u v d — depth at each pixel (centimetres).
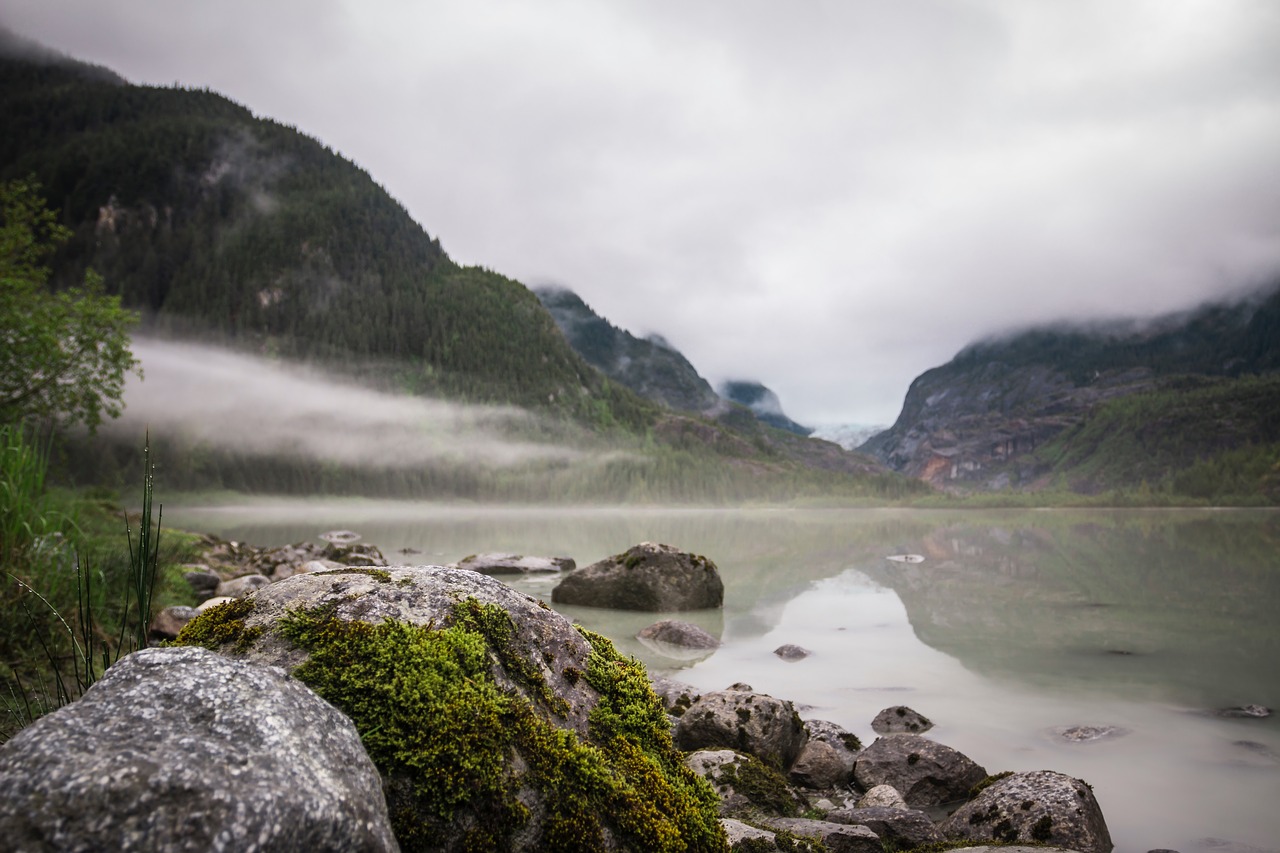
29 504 724
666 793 293
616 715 314
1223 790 550
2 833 138
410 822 226
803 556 2542
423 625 284
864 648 1038
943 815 537
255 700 187
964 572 1972
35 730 161
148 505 344
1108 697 795
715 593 1410
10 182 1590
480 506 15362
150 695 178
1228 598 1459
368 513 10188
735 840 389
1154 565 2136
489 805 241
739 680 876
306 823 162
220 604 294
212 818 150
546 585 1678
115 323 1609
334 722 202
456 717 251
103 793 147
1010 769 600
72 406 1570
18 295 1526
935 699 793
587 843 252
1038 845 405
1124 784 563
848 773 596
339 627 271
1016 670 911
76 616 632
